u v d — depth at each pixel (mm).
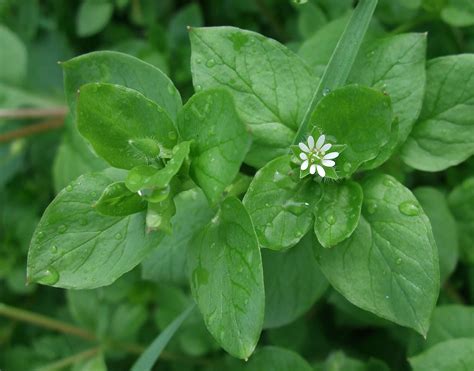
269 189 100
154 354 125
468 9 134
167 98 106
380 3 152
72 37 206
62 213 100
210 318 96
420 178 167
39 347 183
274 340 159
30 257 99
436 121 110
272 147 107
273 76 106
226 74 106
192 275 100
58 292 199
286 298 118
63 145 162
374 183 102
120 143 101
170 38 183
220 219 98
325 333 169
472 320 124
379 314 98
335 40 128
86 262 100
